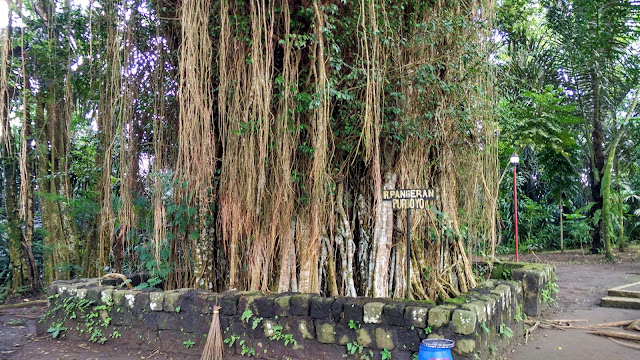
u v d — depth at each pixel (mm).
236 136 5371
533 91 13273
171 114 6617
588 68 14805
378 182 5176
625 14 13453
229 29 5234
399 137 5668
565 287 10250
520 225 19188
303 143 5590
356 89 5445
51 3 8289
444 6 5816
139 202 6293
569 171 17016
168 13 6344
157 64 6332
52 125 9547
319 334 4777
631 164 18781
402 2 5477
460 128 6148
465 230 7051
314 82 5363
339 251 6055
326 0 5164
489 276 7727
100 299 5824
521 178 18922
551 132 12633
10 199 9602
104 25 7305
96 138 8094
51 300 6188
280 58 5648
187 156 5070
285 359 4871
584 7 14055
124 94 6082
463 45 5793
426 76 5414
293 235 5793
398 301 4762
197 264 6348
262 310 5008
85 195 9750
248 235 5555
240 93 5348
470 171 6457
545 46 16297
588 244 19938
